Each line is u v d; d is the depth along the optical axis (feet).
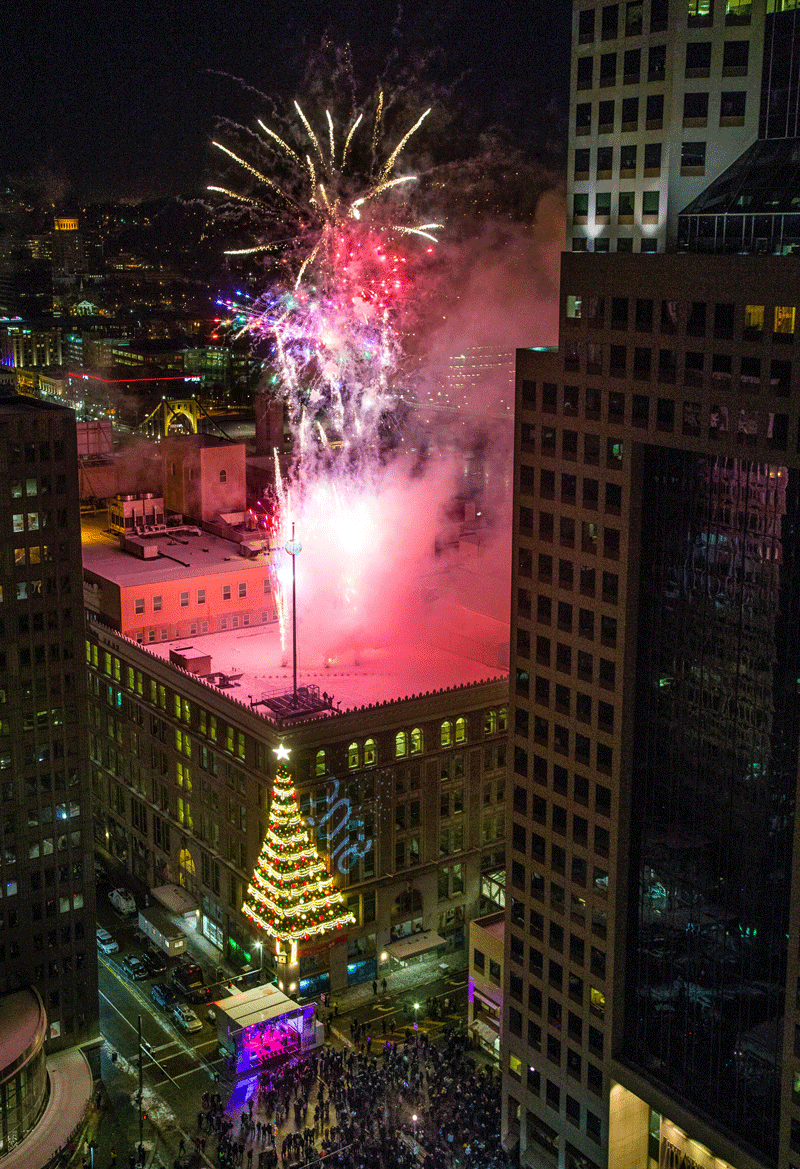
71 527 371.56
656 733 304.50
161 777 499.10
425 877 460.55
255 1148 355.15
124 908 493.36
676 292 276.62
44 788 380.37
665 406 284.41
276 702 437.58
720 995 296.30
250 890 429.79
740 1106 293.43
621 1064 319.27
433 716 451.53
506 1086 362.74
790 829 271.90
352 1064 393.50
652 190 290.56
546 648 329.11
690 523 286.87
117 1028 418.51
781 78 272.92
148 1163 353.92
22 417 356.59
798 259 248.11
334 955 435.94
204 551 551.18
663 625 297.94
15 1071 344.69
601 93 298.76
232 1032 387.14
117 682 522.47
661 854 307.78
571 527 315.78
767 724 273.95
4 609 364.38
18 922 382.83
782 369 255.50
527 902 345.72
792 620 264.72
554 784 331.77
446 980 451.53
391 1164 344.90
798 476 259.39
